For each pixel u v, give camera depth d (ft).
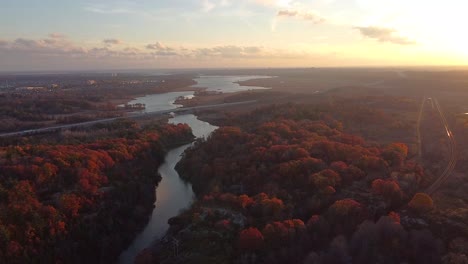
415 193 335.67
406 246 248.11
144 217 382.01
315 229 285.64
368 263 239.91
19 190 337.31
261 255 270.26
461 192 331.36
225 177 415.03
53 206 336.90
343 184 355.97
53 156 423.23
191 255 287.07
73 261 301.02
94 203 362.53
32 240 294.05
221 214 332.80
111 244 325.83
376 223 273.13
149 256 295.28
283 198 344.90
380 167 383.24
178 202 421.59
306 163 387.14
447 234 260.83
